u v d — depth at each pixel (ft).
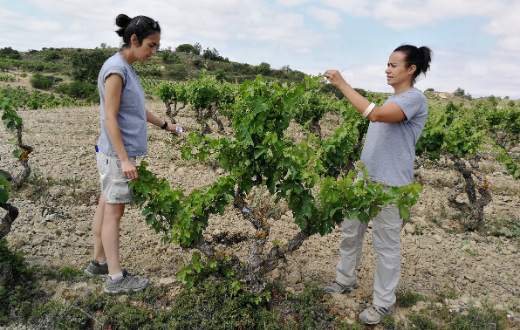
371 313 12.35
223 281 12.60
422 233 20.27
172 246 16.16
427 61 11.30
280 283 13.75
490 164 37.63
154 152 30.32
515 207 25.39
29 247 15.08
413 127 11.58
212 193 11.62
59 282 13.20
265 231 12.32
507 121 47.06
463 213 22.80
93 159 26.96
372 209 10.99
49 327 11.46
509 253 18.89
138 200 12.34
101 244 13.29
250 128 11.15
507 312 13.79
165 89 45.29
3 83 149.48
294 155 11.33
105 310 12.14
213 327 11.46
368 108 10.80
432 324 12.64
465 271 16.78
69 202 19.51
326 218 11.57
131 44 11.25
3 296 11.91
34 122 39.06
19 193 19.79
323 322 12.32
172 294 12.92
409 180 12.04
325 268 15.80
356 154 20.80
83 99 132.57
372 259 16.80
